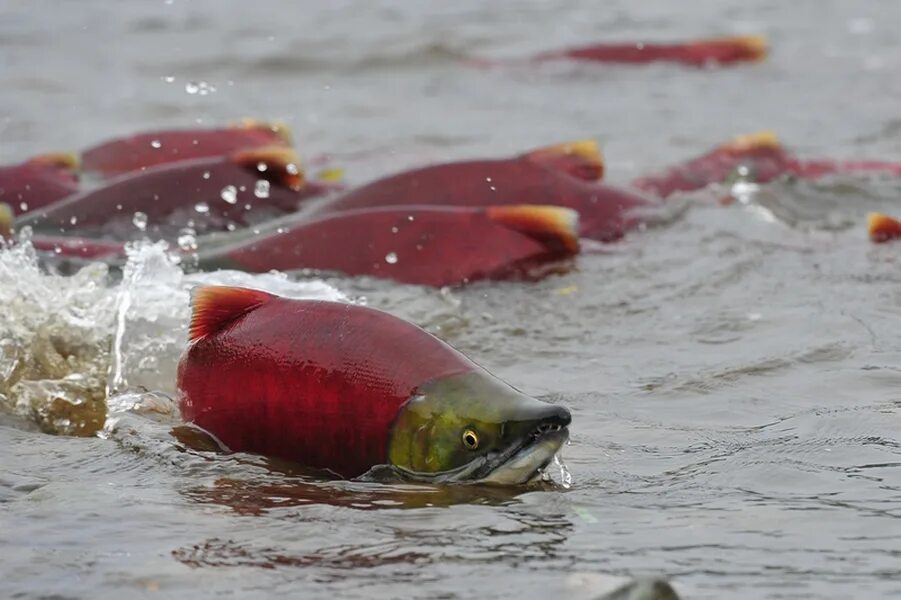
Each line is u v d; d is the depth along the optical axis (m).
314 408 17.64
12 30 69.44
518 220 29.52
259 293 18.58
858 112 51.44
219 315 18.61
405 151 46.03
